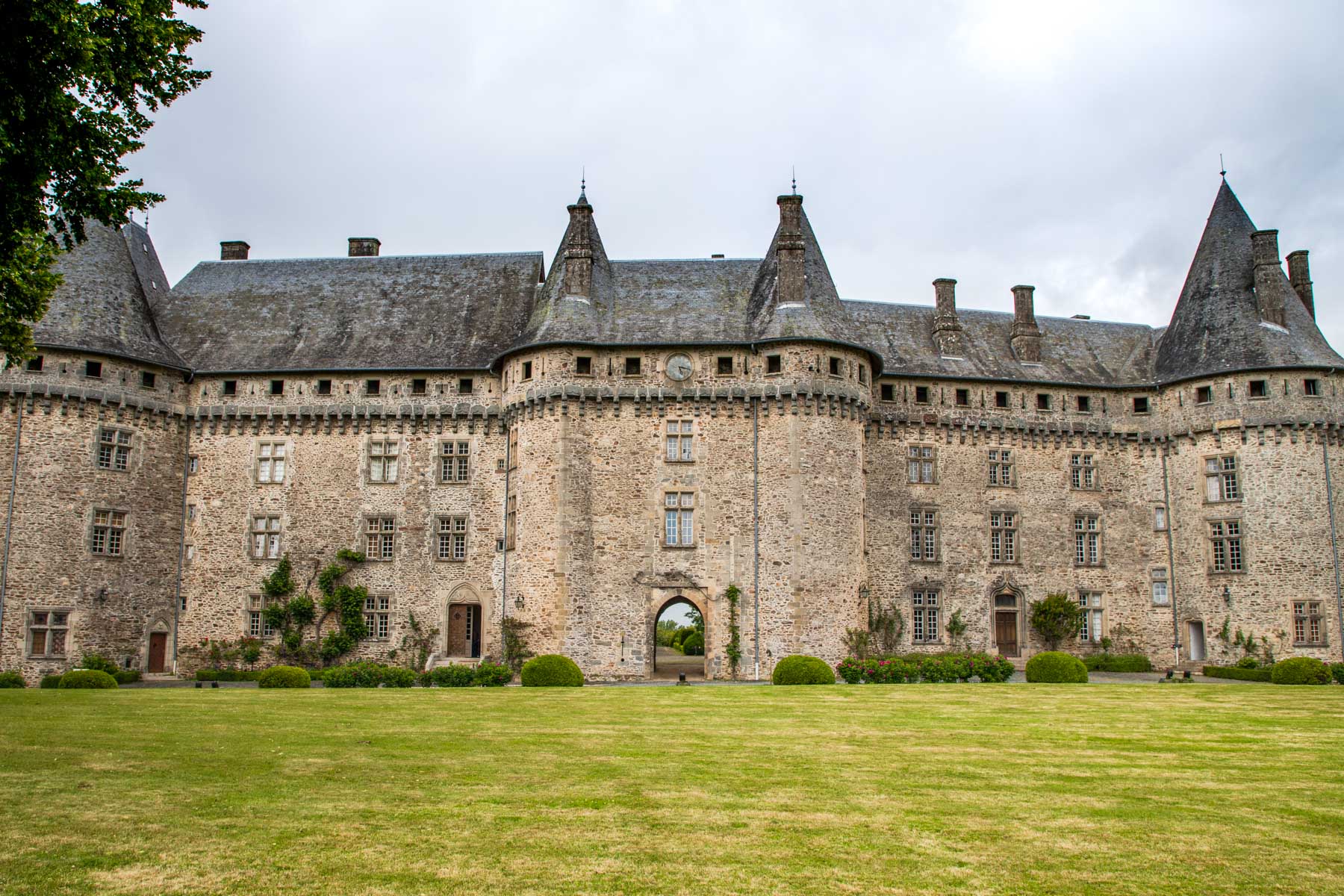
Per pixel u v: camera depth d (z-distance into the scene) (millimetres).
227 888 10039
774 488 39125
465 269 48344
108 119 18250
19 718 20859
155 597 42469
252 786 14141
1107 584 47344
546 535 39062
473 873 10523
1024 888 10242
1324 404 43688
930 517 46000
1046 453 47625
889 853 11250
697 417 39938
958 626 45219
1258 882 10438
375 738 18453
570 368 40125
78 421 40594
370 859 10906
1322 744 18391
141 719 20781
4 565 38875
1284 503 43531
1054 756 16969
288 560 43250
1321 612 42375
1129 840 11805
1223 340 45625
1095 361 49625
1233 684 32281
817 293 41250
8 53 16125
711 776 15148
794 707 23703
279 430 44188
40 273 20797
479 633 43156
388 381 44344
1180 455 46844
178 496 43719
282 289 48062
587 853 11180
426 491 43594
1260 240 45594
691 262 44625
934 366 47062
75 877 10266
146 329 43562
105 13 17219
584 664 38219
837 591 38594
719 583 38812
